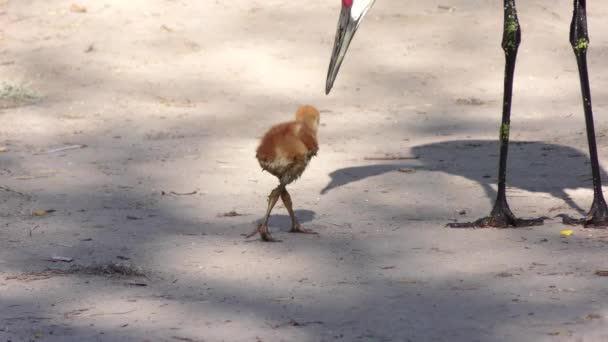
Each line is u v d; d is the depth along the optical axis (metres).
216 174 20.34
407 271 12.97
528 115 27.12
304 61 32.66
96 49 33.81
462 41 34.31
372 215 16.45
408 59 32.94
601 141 23.12
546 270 12.83
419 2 37.53
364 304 11.60
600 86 30.45
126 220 16.41
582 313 11.09
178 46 34.03
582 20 15.27
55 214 16.94
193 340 10.50
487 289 12.07
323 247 14.32
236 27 35.56
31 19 36.94
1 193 18.69
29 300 11.95
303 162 14.51
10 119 26.97
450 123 26.25
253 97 29.66
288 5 37.41
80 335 10.70
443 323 10.88
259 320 11.11
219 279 12.77
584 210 16.44
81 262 13.75
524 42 34.59
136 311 11.49
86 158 22.33
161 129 25.92
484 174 19.80
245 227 15.73
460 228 15.32
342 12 15.20
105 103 28.98
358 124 26.27
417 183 19.05
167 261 13.71
